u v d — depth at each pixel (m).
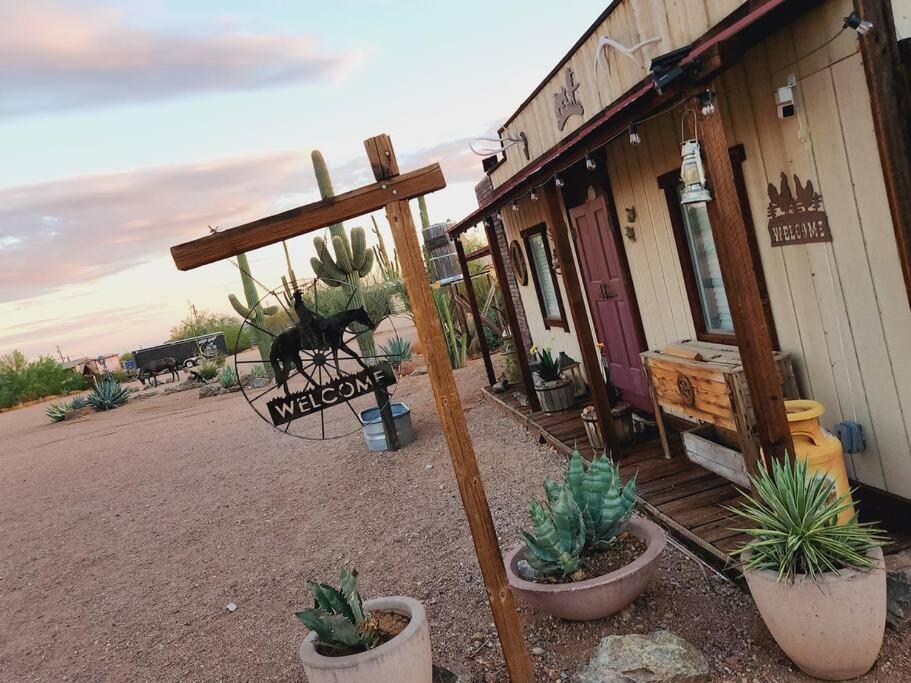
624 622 3.76
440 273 14.99
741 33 3.34
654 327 6.37
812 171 3.90
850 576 2.82
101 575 7.22
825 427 4.36
